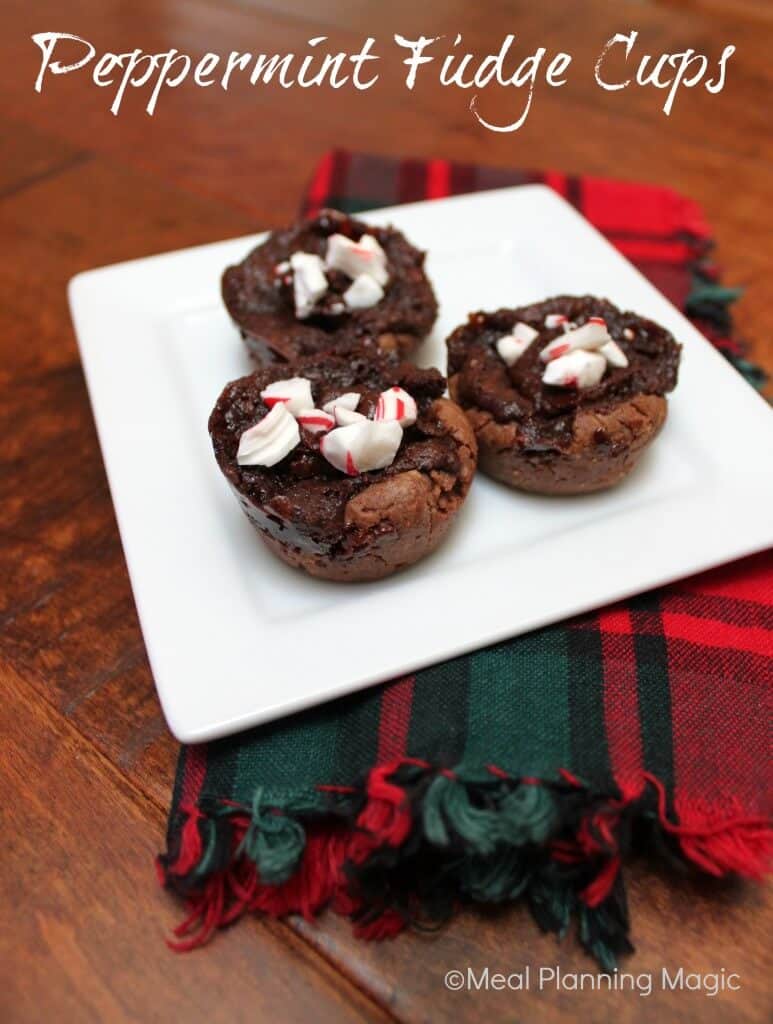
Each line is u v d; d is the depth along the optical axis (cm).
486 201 25
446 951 13
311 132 30
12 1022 12
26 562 18
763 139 29
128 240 26
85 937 13
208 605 16
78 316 22
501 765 13
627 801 13
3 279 25
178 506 17
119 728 15
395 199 26
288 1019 12
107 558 18
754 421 19
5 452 20
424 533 16
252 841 13
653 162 29
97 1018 12
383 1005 12
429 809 12
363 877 13
